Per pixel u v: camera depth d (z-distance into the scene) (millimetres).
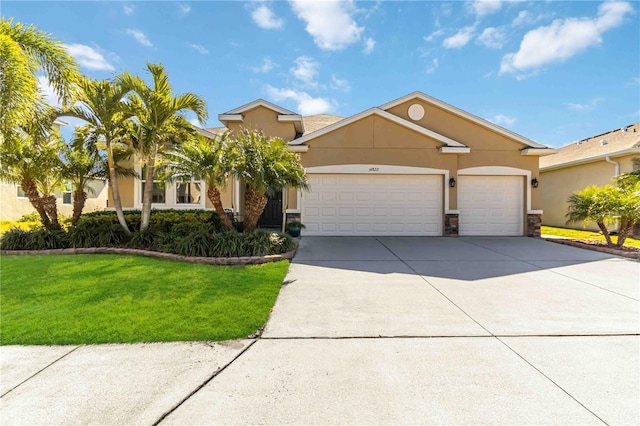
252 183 9156
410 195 13055
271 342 3855
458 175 13211
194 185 13547
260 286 5953
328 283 6297
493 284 6258
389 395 2852
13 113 7234
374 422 2521
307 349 3689
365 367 3311
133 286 5926
